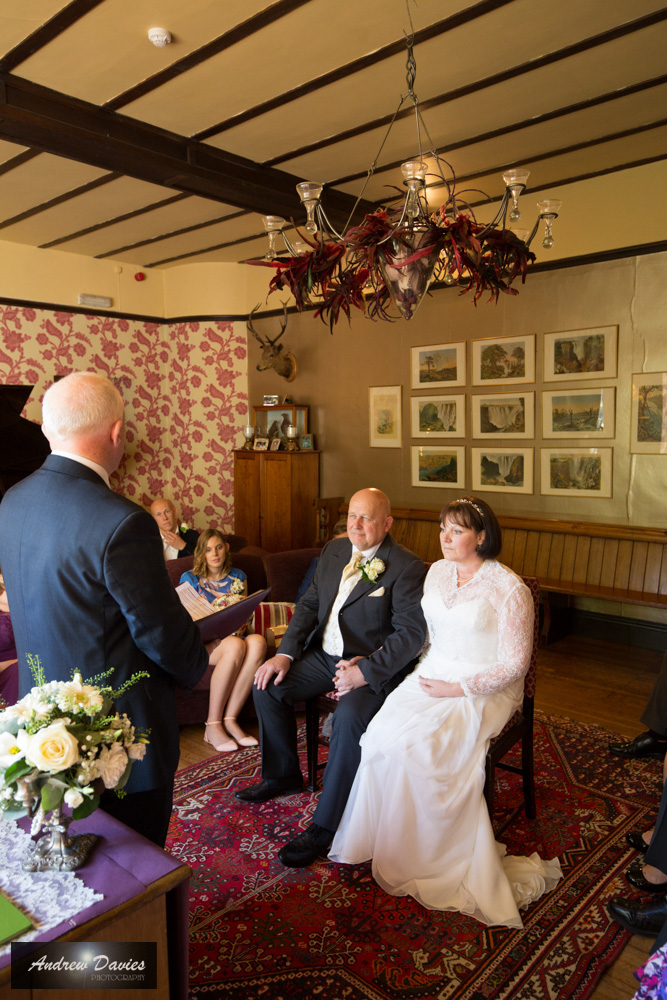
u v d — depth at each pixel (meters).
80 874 1.20
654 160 4.70
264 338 7.56
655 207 4.75
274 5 2.95
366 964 1.90
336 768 2.41
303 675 2.79
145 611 1.45
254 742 3.36
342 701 2.47
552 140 4.37
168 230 6.29
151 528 1.49
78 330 7.17
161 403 7.96
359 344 6.72
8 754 1.15
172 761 1.60
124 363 7.58
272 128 4.14
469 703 2.29
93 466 1.51
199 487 7.93
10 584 1.52
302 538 7.06
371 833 2.30
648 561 4.79
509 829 2.56
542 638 5.07
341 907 2.14
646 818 2.63
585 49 3.29
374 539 2.74
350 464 6.93
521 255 2.54
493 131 4.22
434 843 2.17
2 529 1.53
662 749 3.13
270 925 2.06
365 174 4.90
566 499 5.39
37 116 3.59
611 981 1.83
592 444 5.21
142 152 4.07
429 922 2.07
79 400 1.48
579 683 4.23
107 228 6.19
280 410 7.32
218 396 7.77
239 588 3.64
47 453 5.91
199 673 1.65
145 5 2.95
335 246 2.54
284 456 6.93
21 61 3.36
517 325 5.57
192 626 1.60
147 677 1.55
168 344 7.90
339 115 3.98
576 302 5.21
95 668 1.46
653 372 4.85
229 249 6.98
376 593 2.74
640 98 3.80
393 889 2.20
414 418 6.35
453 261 2.50
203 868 2.36
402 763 2.18
